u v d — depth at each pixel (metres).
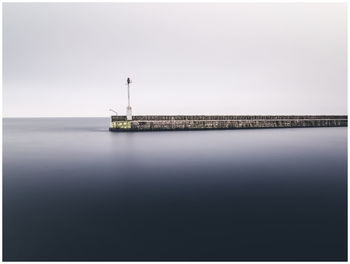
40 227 10.09
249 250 8.54
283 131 52.25
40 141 38.78
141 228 10.01
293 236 9.38
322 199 12.95
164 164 21.31
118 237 9.38
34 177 17.30
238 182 15.98
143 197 13.32
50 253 8.43
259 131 52.19
